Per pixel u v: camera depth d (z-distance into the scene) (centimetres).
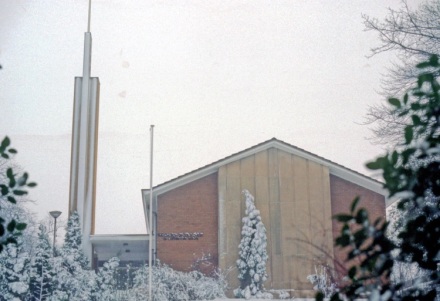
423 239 376
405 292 375
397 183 383
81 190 2834
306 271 2323
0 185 466
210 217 2492
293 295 2284
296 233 2408
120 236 2570
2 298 2180
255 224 2422
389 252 374
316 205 2447
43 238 2364
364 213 373
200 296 2348
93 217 2834
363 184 2425
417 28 1838
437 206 382
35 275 2283
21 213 2477
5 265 2211
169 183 2516
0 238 465
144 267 2402
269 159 2505
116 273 2392
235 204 2475
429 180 379
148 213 2573
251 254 2373
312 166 2484
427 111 409
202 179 2527
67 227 2664
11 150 488
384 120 1783
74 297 2317
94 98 3020
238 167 2506
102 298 2331
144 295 2339
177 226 2492
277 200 2464
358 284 377
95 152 2959
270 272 2356
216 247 2459
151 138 2581
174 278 2383
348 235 375
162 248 2469
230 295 2366
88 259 2542
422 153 387
